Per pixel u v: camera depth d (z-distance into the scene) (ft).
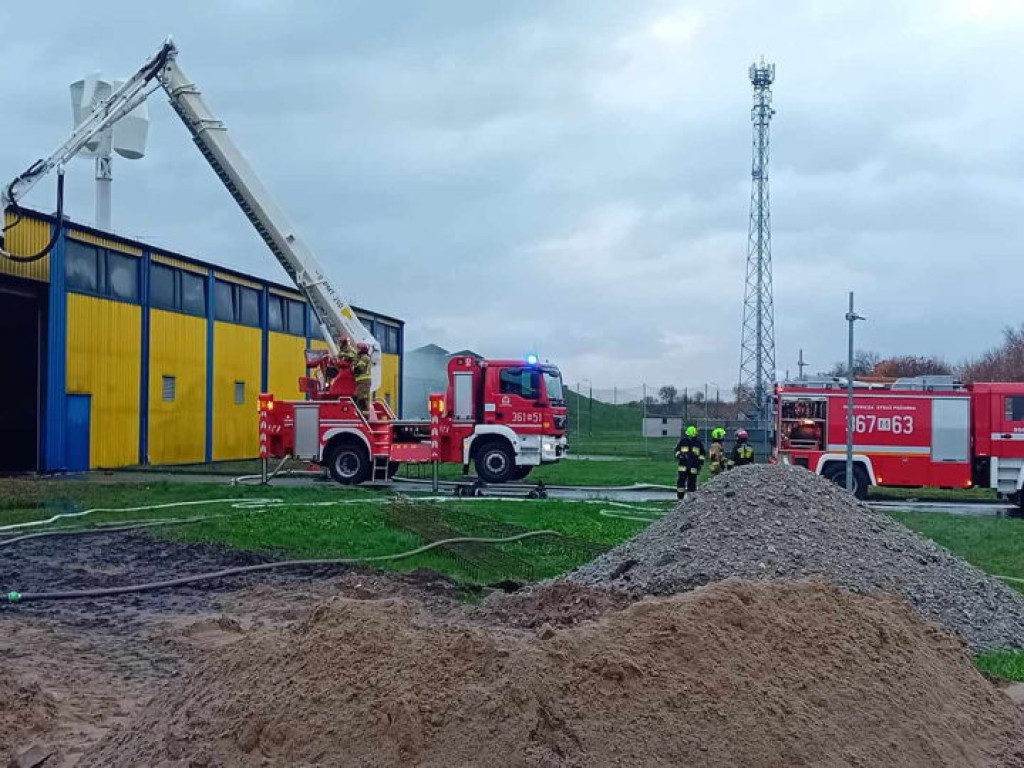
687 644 17.47
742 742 16.06
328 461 78.84
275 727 15.80
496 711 15.40
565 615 27.45
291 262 80.94
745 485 35.88
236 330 117.80
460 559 42.57
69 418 88.07
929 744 18.15
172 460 104.42
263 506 60.29
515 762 14.73
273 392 127.13
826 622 20.03
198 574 39.63
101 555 43.70
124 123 97.81
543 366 79.51
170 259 104.17
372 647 17.06
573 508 61.72
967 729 19.48
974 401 78.28
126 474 88.28
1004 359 175.42
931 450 78.54
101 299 92.58
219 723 16.42
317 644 17.26
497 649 16.81
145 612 33.45
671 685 16.52
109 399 93.86
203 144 78.79
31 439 90.33
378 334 146.20
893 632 20.84
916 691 19.40
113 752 17.71
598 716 15.65
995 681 25.80
